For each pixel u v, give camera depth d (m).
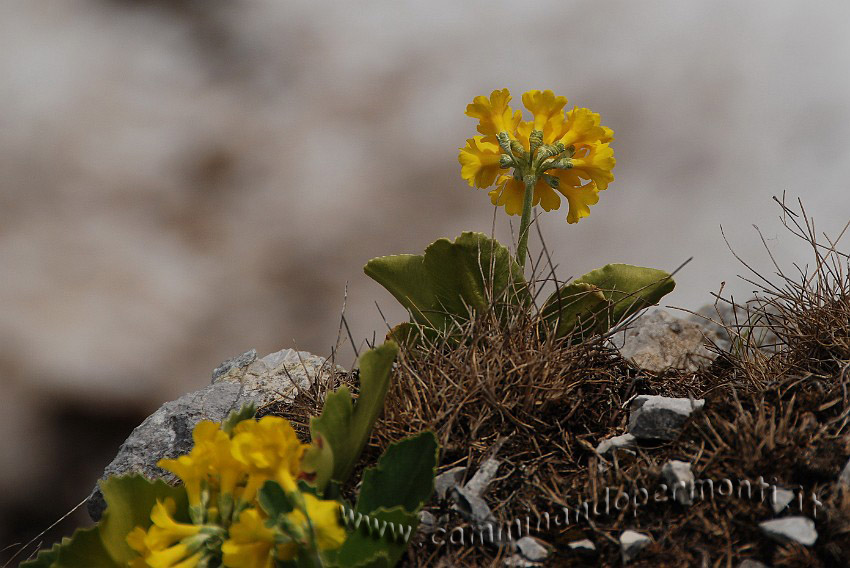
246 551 0.91
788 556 0.92
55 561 0.93
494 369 0.99
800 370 0.99
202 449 0.92
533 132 1.01
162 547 0.92
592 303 1.01
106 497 0.93
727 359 1.01
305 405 1.01
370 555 0.92
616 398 0.99
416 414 0.98
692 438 0.96
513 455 0.97
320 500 0.92
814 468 0.94
